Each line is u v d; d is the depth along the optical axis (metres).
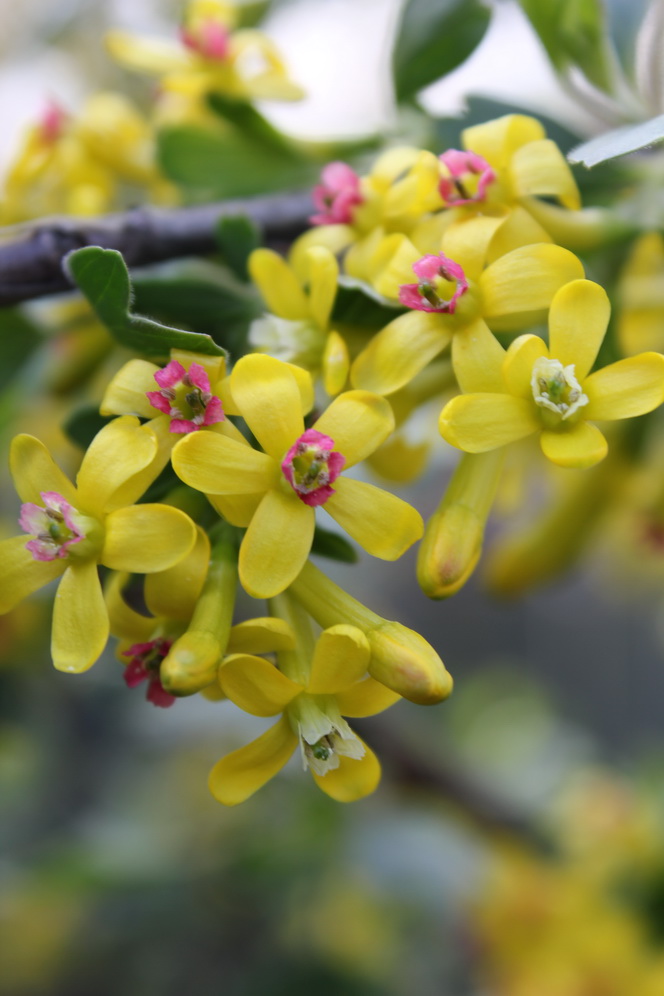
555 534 0.18
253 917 0.30
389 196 0.14
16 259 0.15
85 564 0.13
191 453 0.13
